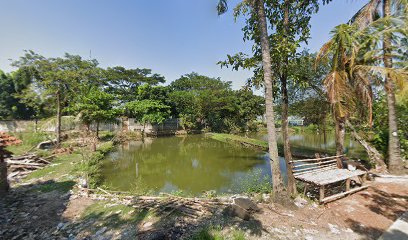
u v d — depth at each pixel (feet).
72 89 57.67
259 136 97.71
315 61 27.09
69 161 37.45
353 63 25.26
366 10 28.19
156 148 63.98
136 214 17.39
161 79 137.69
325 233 13.73
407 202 18.24
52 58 56.65
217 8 21.04
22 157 35.58
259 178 31.22
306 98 49.49
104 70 101.14
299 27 21.59
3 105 91.91
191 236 13.44
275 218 15.74
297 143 69.26
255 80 23.94
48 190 23.94
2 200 21.29
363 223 14.96
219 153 54.95
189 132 105.70
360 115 33.30
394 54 26.66
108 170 38.34
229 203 18.67
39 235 15.11
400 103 31.68
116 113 66.28
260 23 18.78
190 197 21.98
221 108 107.65
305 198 20.08
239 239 12.78
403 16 24.17
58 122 52.06
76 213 18.39
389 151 27.35
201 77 141.90
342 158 27.25
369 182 23.76
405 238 12.86
